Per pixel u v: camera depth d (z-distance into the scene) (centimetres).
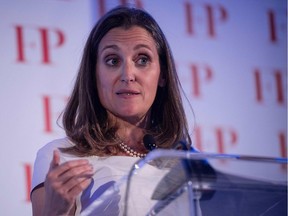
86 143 422
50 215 336
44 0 695
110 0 726
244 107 789
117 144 427
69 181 334
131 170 314
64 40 695
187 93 755
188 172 305
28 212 648
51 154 415
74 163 336
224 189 311
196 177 305
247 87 795
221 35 794
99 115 438
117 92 425
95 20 716
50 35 690
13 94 662
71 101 456
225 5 805
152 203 334
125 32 435
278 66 820
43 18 691
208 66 777
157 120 459
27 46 678
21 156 653
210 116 763
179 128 458
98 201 341
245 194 316
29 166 654
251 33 814
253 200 320
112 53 430
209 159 310
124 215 317
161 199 319
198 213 308
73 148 417
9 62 668
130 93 424
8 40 672
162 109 460
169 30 764
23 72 671
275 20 830
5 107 657
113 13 444
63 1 704
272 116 804
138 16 445
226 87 782
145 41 435
